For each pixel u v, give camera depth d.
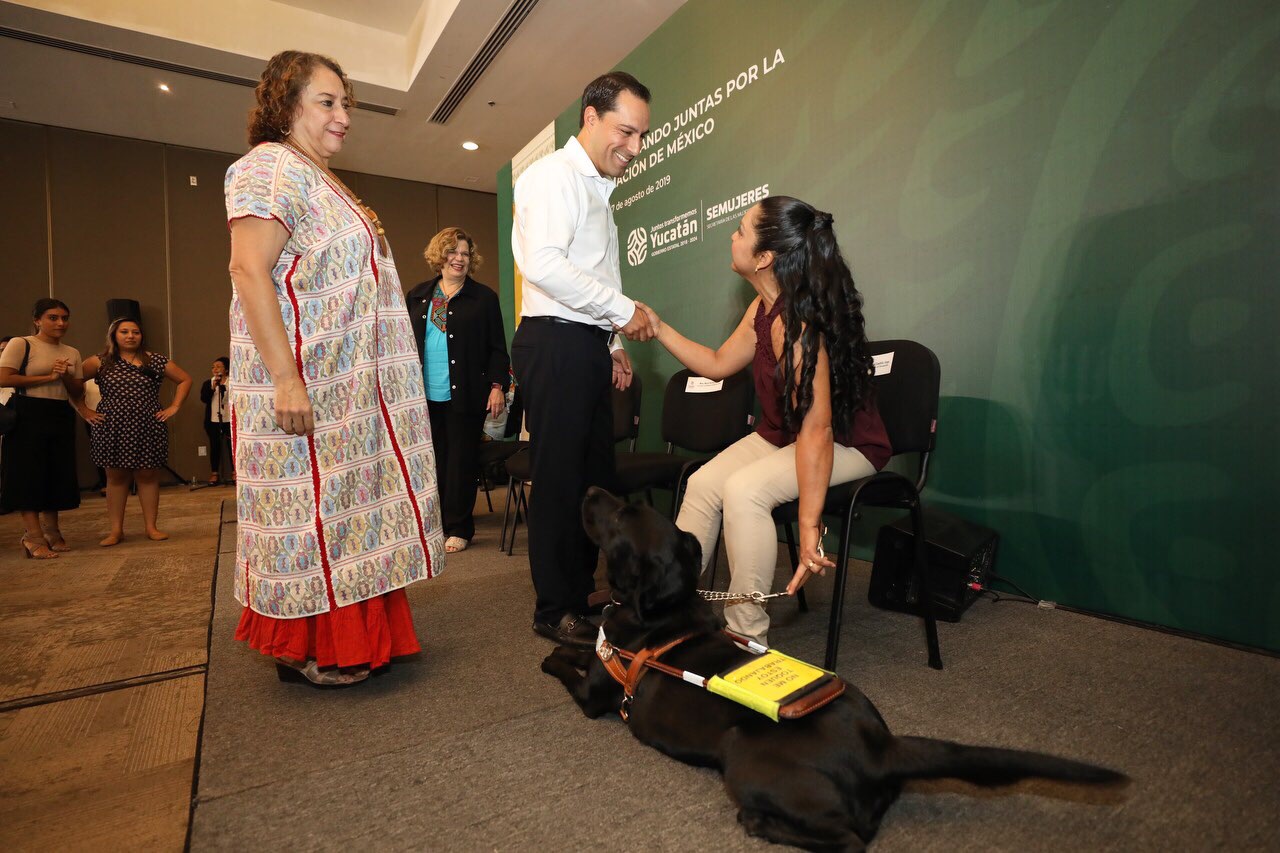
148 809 1.19
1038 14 2.14
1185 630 1.89
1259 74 1.69
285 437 1.51
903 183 2.58
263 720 1.52
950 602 2.06
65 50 5.84
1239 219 1.73
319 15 6.32
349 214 1.57
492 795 1.19
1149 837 1.02
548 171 1.88
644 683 1.32
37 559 3.52
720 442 2.63
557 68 6.24
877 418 1.83
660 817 1.11
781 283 1.66
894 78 2.59
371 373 1.59
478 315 3.48
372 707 1.57
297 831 1.10
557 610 2.02
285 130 1.58
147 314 8.05
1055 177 2.11
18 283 7.46
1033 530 2.24
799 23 2.97
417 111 7.14
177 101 6.90
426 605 2.41
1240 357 1.75
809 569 1.55
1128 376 1.97
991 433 2.35
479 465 3.53
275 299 1.42
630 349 4.30
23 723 1.54
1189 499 1.86
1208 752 1.26
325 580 1.54
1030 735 1.34
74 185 7.67
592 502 1.54
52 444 3.66
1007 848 1.01
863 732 1.03
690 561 1.43
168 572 3.16
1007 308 2.27
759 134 3.21
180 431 8.25
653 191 3.98
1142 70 1.91
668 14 5.45
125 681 1.79
